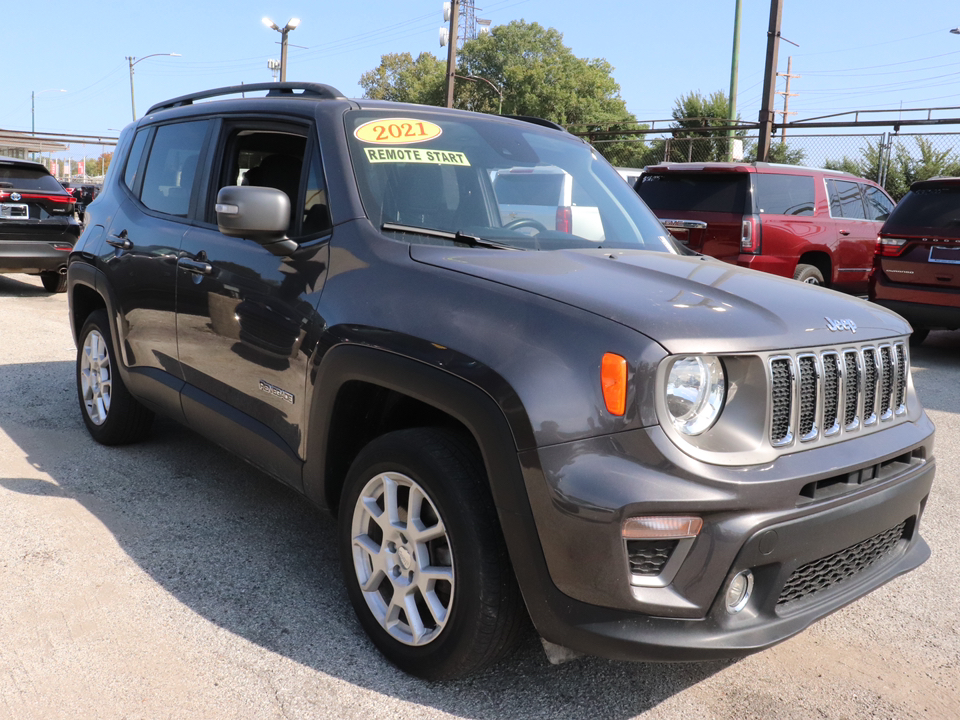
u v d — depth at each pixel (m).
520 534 2.07
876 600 3.11
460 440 2.29
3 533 3.25
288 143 3.14
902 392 2.65
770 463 2.09
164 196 3.81
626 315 2.10
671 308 2.17
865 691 2.49
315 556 3.19
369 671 2.45
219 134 3.52
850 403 2.37
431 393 2.22
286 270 2.84
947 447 5.10
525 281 2.30
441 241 2.72
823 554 2.19
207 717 2.20
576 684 2.45
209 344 3.23
